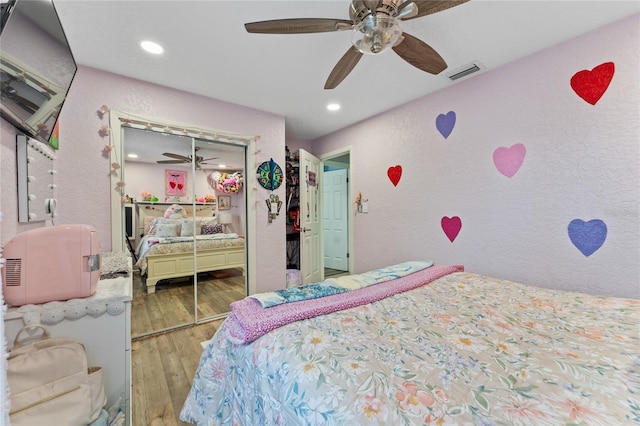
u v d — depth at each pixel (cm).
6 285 95
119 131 214
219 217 285
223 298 288
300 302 124
